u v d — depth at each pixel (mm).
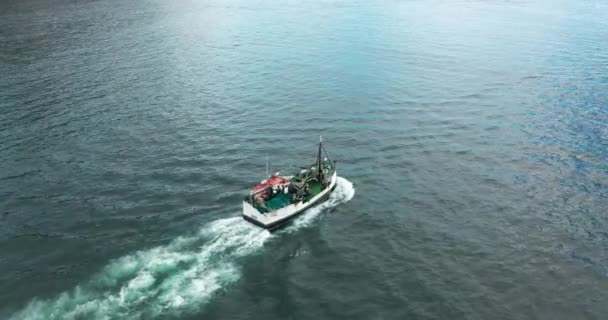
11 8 182125
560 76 106562
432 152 71938
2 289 43688
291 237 51875
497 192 61250
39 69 107625
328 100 92375
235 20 175250
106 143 73000
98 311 40906
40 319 40000
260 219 51812
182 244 49906
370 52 127125
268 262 47781
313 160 69125
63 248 49438
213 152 70938
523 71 110500
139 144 73062
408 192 61344
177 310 41156
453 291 44219
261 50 129500
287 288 44375
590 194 60531
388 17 179750
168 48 130125
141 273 45500
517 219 55656
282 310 41781
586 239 52031
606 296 43844
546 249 50406
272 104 90125
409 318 41062
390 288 44625
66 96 91500
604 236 52438
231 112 86062
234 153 70812
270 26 163750
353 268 47312
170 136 76062
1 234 51656
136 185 61625
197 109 87062
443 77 106500
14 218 54531
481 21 171250
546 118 83750
